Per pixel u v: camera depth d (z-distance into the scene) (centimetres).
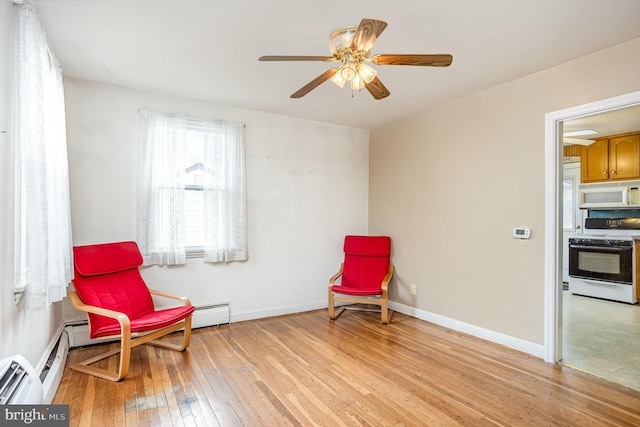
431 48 238
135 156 323
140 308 287
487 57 252
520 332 288
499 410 200
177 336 327
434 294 368
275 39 229
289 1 186
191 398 212
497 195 307
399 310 413
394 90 319
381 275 411
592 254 495
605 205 499
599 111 243
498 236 306
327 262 438
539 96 276
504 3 187
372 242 425
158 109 328
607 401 210
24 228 179
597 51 242
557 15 198
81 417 190
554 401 209
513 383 232
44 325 224
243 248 370
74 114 297
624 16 198
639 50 223
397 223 420
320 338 321
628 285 456
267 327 355
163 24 210
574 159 545
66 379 235
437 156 366
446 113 356
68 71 280
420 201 387
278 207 402
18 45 162
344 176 452
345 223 453
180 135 337
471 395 216
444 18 201
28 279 168
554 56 250
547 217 270
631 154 464
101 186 307
